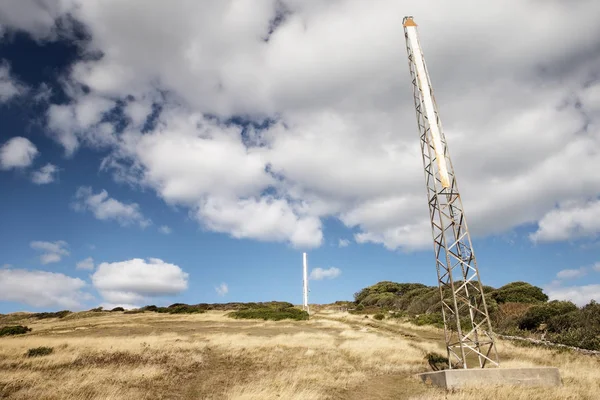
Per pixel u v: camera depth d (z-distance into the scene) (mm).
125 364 16422
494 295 42656
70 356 17953
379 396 12484
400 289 79875
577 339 21328
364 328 37500
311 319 50250
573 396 11156
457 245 16156
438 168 16984
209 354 19922
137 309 66000
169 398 11484
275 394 11523
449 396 11266
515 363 16625
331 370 16453
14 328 35875
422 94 18125
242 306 74000
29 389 11711
